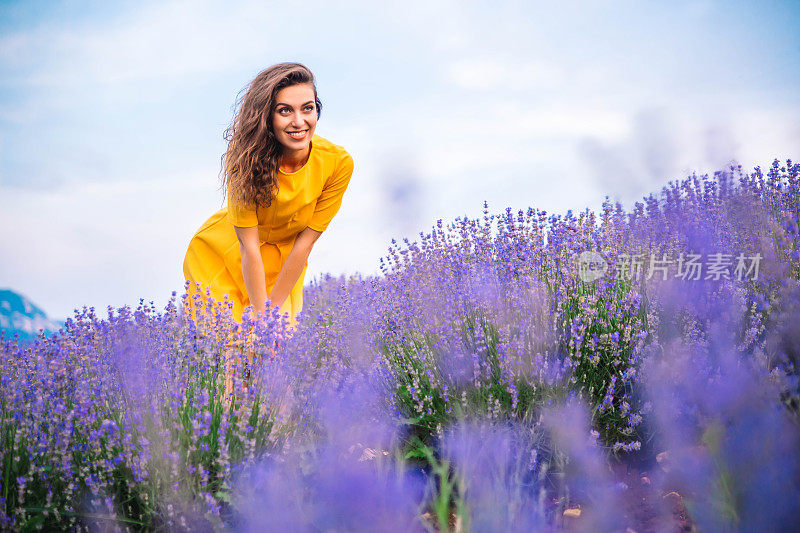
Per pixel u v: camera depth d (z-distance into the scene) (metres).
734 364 2.46
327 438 2.64
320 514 2.20
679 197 3.93
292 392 2.72
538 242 3.37
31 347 2.57
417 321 3.29
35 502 2.13
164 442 2.17
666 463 2.45
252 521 2.08
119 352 2.55
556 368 2.72
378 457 2.62
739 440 2.15
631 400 2.73
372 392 3.05
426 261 3.46
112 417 2.39
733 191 3.80
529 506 2.26
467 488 2.29
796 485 1.99
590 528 2.13
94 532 2.12
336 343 3.41
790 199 3.58
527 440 2.61
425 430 2.89
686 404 2.58
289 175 3.11
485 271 3.27
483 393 2.79
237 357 2.68
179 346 2.66
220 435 2.29
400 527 2.19
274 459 2.39
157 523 2.17
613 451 2.64
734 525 1.92
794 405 2.27
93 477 2.15
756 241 3.16
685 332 2.89
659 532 2.08
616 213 3.72
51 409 2.30
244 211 3.11
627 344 2.86
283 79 2.93
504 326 2.88
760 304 2.74
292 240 3.46
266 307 3.09
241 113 3.03
